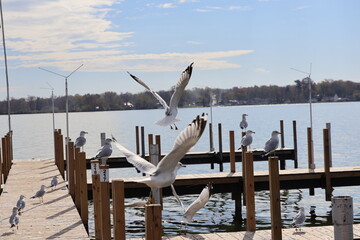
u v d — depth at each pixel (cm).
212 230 2316
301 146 5950
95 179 1734
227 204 2872
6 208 2117
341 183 2606
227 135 7812
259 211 2625
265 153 2748
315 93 16375
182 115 16788
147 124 11944
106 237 1443
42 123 14600
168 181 1043
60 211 2034
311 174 2573
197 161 3881
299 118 11825
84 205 2017
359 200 2856
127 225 2461
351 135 7031
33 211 2039
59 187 2625
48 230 1736
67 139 3734
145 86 1512
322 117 12069
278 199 1486
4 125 13825
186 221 1547
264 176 2512
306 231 1673
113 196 1288
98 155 2605
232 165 2830
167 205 2862
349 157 4816
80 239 1622
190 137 920
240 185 2562
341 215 1066
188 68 1367
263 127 9175
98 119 16138
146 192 2447
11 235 1678
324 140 2553
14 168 3425
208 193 1536
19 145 7238
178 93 1452
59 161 3186
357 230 1614
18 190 2541
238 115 14762
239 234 1659
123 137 8025
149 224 1042
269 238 1599
